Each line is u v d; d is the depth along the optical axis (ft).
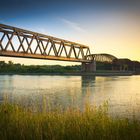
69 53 232.32
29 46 153.17
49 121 20.30
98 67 595.88
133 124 20.75
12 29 137.08
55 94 124.88
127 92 134.82
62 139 16.85
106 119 21.53
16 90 152.76
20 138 16.87
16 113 22.12
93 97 107.24
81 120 20.48
